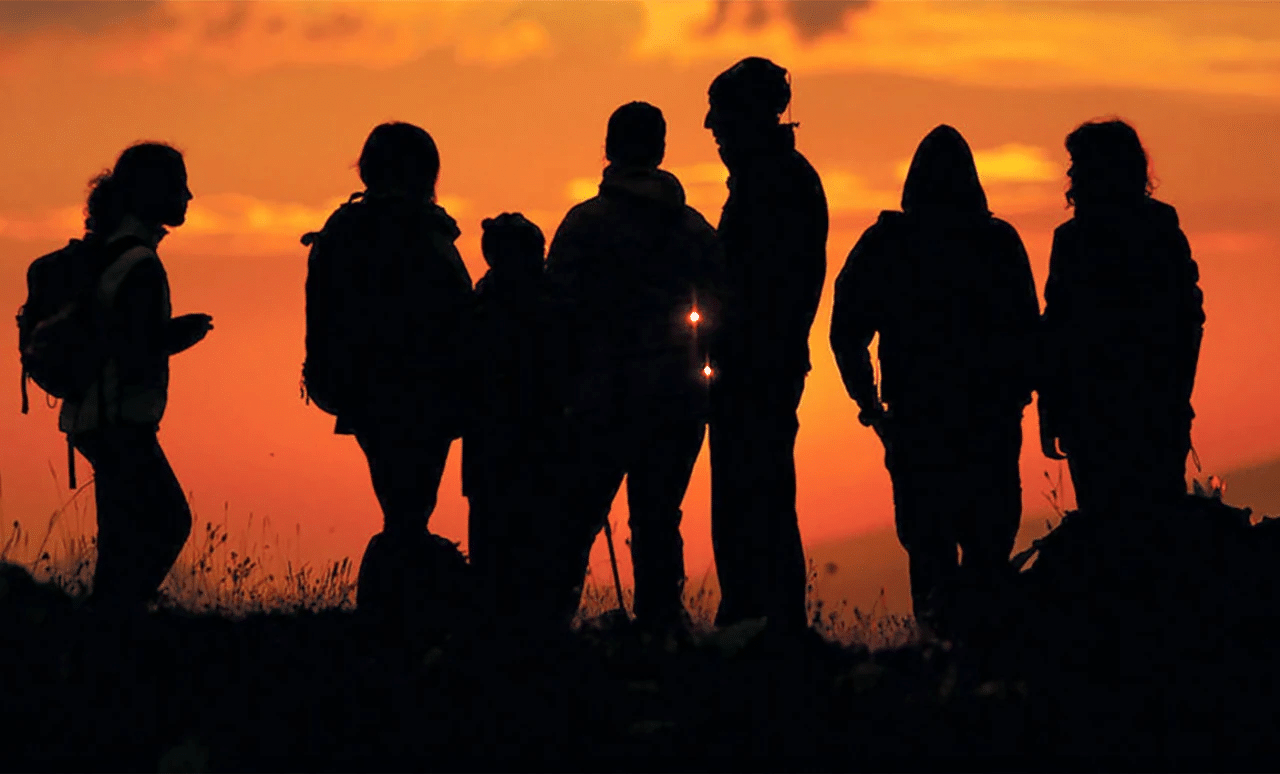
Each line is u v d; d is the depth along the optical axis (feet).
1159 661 85.56
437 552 97.40
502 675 82.74
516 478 96.63
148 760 74.84
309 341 99.14
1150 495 97.86
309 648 87.56
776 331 96.32
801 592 97.14
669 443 95.45
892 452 99.50
